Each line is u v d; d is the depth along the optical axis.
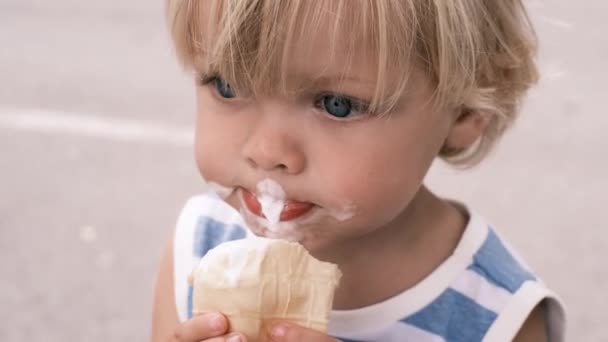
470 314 0.68
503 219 1.34
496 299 0.68
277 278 0.61
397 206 0.63
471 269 0.69
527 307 0.68
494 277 0.69
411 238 0.69
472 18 0.64
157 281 0.75
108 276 1.19
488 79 0.67
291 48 0.60
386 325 0.68
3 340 1.04
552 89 1.80
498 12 0.67
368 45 0.60
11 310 1.10
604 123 1.69
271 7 0.60
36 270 1.19
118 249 1.25
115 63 2.05
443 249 0.69
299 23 0.60
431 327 0.68
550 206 1.38
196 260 0.73
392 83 0.61
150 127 1.68
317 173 0.62
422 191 0.69
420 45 0.62
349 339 0.68
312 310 0.62
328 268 0.62
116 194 1.41
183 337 0.61
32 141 1.59
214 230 0.74
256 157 0.62
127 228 1.31
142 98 1.82
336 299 0.69
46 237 1.27
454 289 0.69
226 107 0.63
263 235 0.64
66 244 1.25
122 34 2.32
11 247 1.24
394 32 0.61
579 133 1.65
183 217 0.75
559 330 0.69
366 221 0.63
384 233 0.68
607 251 1.25
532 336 0.69
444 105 0.64
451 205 0.72
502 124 0.71
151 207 1.38
